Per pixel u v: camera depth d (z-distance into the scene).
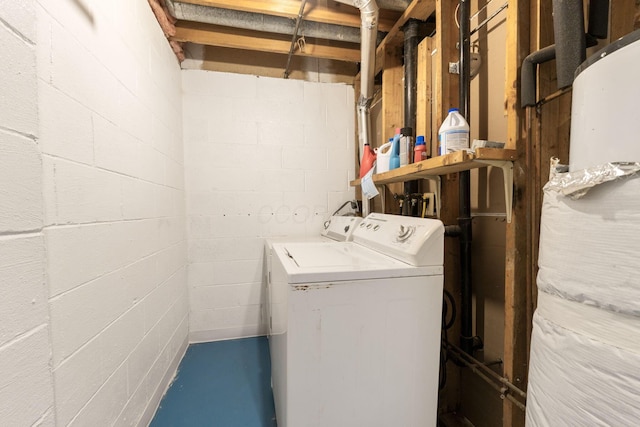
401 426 1.10
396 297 1.07
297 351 0.99
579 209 0.60
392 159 1.60
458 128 1.14
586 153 0.60
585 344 0.57
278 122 2.42
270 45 2.17
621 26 0.88
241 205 2.36
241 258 2.38
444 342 1.40
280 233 2.45
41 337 0.68
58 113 0.83
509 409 1.05
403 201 1.76
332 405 1.03
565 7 0.79
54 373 0.78
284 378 1.06
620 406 0.51
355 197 2.55
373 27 1.71
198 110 2.26
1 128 0.58
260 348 2.19
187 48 2.31
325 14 1.84
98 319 1.01
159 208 1.67
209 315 2.33
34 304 0.66
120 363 1.17
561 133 0.99
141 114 1.45
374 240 1.42
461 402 1.46
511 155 0.99
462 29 1.27
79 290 0.91
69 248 0.87
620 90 0.53
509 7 1.03
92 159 1.01
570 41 0.78
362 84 2.04
